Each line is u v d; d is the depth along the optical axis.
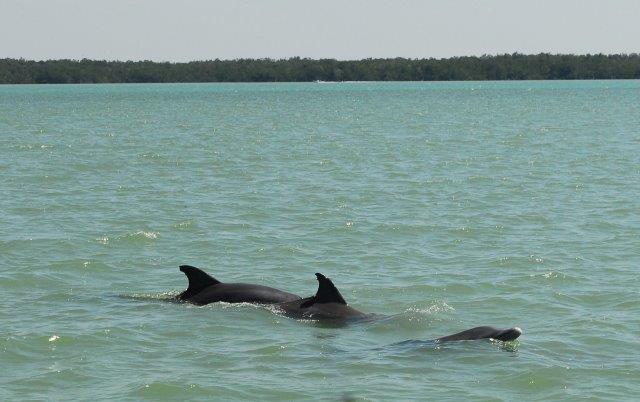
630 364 20.67
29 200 44.78
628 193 47.50
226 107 173.25
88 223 38.28
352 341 22.52
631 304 25.72
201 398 18.44
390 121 122.94
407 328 23.67
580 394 18.84
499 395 18.72
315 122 121.69
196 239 35.09
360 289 27.58
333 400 18.33
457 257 32.03
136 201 44.75
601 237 35.47
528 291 27.27
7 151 73.31
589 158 67.19
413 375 19.88
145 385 19.00
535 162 64.62
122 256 32.25
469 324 24.12
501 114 140.00
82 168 60.16
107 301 26.23
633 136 90.06
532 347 21.84
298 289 28.11
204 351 21.55
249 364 20.59
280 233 36.34
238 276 29.56
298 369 20.27
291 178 54.81
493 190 49.19
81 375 19.73
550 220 39.22
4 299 26.27
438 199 45.75
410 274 29.52
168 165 62.72
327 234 36.16
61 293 27.08
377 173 57.62
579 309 25.36
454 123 117.31
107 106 178.38
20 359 20.75
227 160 66.50
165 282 28.81
